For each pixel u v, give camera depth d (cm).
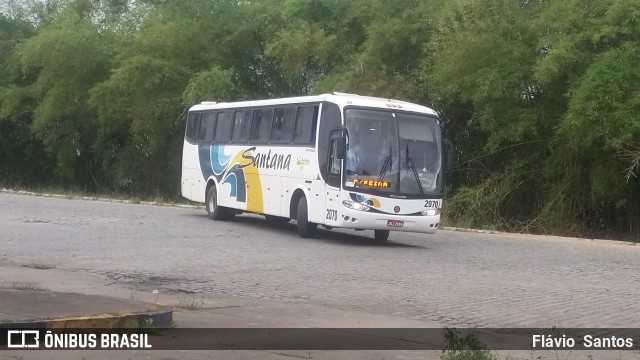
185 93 3797
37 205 3303
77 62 4394
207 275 1584
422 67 3153
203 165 2983
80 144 4775
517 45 2920
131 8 4547
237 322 1127
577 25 2772
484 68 2919
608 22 2700
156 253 1895
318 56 3500
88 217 2781
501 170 3212
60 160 4756
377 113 2223
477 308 1305
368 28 3341
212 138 2931
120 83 4012
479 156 3253
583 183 2980
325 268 1727
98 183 4800
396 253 2055
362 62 3297
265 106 2602
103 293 1324
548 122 2919
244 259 1839
